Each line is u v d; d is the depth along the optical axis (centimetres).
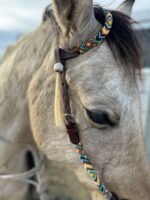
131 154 31
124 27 32
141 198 32
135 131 31
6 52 49
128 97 30
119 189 33
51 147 36
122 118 30
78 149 33
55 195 86
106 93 30
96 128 31
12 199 49
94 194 36
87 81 31
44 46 40
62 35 32
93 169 33
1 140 46
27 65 42
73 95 32
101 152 32
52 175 98
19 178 48
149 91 102
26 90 42
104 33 31
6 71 45
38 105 37
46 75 37
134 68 31
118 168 32
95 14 33
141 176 32
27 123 44
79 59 32
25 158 49
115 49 31
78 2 29
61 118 33
